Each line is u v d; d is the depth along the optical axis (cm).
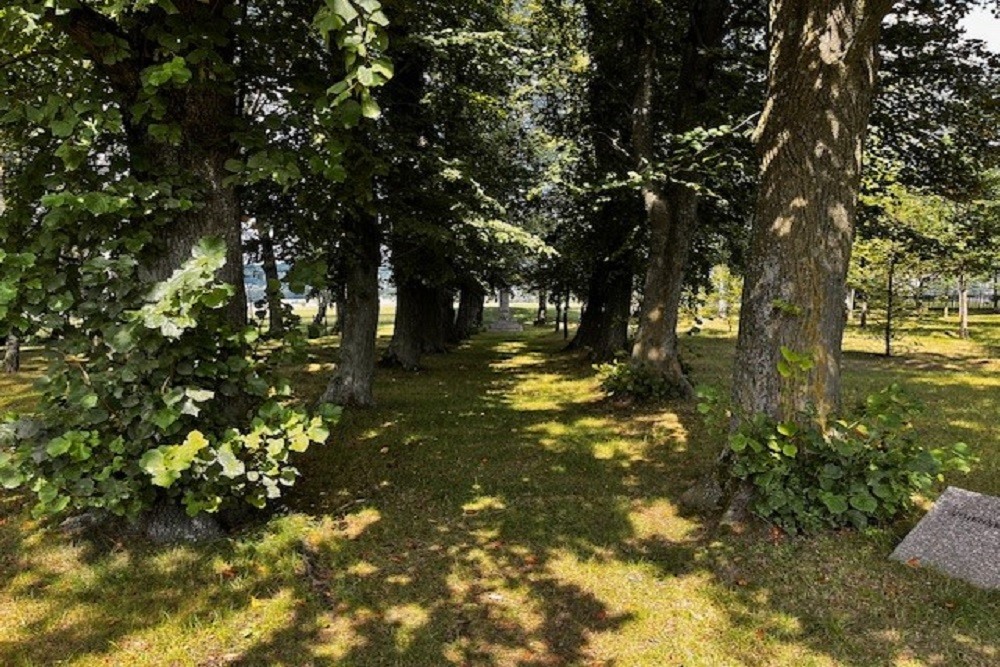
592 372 1559
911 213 1594
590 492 601
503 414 1017
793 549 437
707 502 527
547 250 1073
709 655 331
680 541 477
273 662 326
